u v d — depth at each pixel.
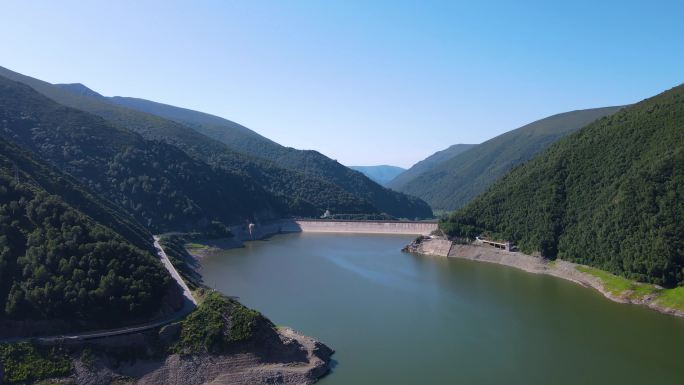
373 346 98.56
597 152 186.12
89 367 79.12
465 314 119.75
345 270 174.38
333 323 112.12
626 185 152.12
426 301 131.25
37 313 84.00
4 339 80.69
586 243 160.00
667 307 121.00
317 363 87.38
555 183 189.88
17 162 136.50
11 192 101.88
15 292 83.88
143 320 89.81
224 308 92.50
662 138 162.50
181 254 180.38
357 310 122.44
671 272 126.94
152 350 84.06
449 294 139.12
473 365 90.00
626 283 135.88
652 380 84.44
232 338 86.75
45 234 94.62
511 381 83.94
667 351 96.19
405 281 156.25
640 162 160.75
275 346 88.06
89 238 98.50
